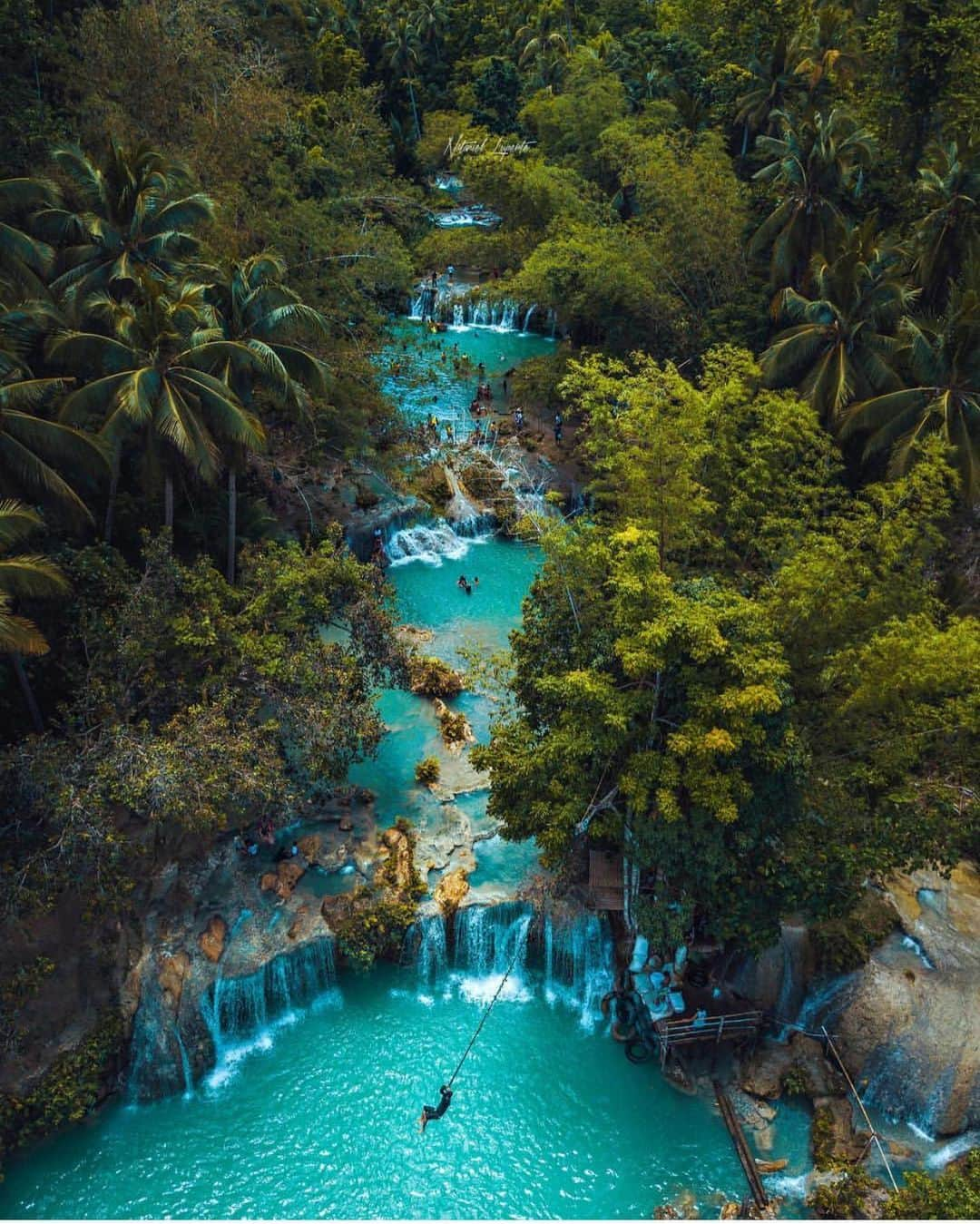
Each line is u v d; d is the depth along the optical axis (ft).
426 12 337.31
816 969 90.58
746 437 108.88
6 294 107.55
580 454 179.83
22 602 96.53
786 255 153.79
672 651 79.30
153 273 117.70
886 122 180.55
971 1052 82.33
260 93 166.20
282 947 92.48
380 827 107.55
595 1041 92.58
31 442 91.09
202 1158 81.25
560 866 97.86
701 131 215.10
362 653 109.50
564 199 206.69
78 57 160.76
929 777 87.20
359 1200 78.33
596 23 338.34
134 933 91.25
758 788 81.00
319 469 166.30
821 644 88.53
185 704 94.73
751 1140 83.56
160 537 98.17
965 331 117.39
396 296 242.58
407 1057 90.38
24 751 84.89
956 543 122.01
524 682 94.89
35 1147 81.20
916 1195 70.69
